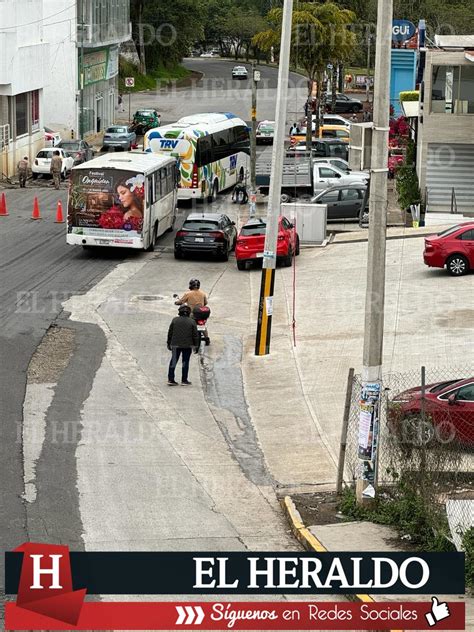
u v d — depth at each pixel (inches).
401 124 2378.2
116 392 909.2
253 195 1630.2
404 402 743.1
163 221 1624.0
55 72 2672.2
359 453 648.4
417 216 1685.5
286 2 993.5
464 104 1732.3
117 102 3169.3
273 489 705.6
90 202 1460.4
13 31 2108.8
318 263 1457.9
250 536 623.5
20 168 2049.7
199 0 4065.0
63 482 698.8
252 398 906.1
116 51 3132.4
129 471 725.9
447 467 670.5
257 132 2714.1
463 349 992.9
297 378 952.9
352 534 613.9
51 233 1638.8
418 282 1285.7
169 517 647.1
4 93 2126.0
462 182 1749.5
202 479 718.5
